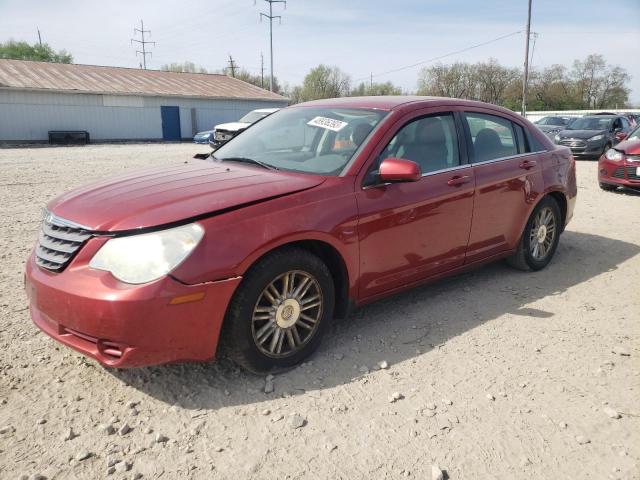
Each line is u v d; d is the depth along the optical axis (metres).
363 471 2.41
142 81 36.00
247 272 2.95
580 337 3.82
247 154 4.11
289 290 3.16
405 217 3.71
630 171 10.12
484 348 3.62
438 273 4.16
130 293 2.62
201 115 35.88
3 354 3.35
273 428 2.70
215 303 2.81
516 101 69.38
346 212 3.35
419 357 3.47
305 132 4.07
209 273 2.76
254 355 3.06
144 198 3.02
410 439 2.64
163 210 2.84
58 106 29.73
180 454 2.50
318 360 3.39
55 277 2.84
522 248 5.04
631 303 4.49
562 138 19.34
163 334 2.70
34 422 2.70
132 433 2.64
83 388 3.01
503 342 3.71
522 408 2.93
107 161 16.78
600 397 3.06
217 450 2.53
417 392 3.06
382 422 2.77
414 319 4.07
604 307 4.39
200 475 2.37
